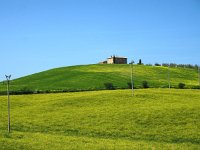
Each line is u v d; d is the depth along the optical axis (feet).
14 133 203.92
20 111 272.51
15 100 318.86
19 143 177.06
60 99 312.91
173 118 237.04
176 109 259.60
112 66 613.93
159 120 232.73
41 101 310.65
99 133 209.46
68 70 578.25
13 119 246.06
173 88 403.34
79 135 206.39
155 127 219.20
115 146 176.45
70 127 222.28
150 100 297.12
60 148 170.19
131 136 203.00
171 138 198.90
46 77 535.19
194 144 189.16
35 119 244.63
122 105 278.05
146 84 415.64
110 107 271.69
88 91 370.73
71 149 168.86
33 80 522.47
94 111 260.01
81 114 252.62
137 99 300.20
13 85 481.87
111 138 199.62
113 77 508.53
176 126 220.84
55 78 516.73
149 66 627.46
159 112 250.98
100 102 291.79
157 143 187.83
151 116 241.35
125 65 627.87
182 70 625.00
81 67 605.31
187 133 207.10
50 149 167.94
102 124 226.58
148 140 196.03
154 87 419.33
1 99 324.19
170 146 180.65
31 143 178.09
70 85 452.35
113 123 228.22
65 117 246.47
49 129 219.20
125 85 453.17
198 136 202.08
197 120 233.35
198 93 344.28
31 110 275.18
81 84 457.27
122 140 193.67
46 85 463.01
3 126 226.17
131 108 265.54
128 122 229.66
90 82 468.75
